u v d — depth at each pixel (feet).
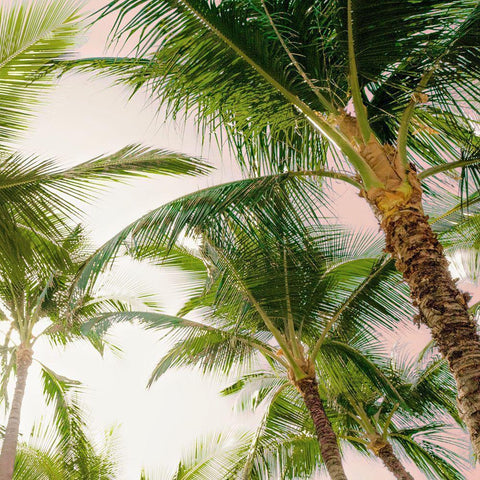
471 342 11.99
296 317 26.99
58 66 20.02
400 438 39.81
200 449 41.57
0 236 22.40
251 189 17.99
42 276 25.58
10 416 35.63
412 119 18.54
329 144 19.76
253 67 15.93
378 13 14.40
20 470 39.29
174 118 16.84
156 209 19.77
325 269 27.40
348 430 39.88
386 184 14.83
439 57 15.16
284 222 18.15
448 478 37.88
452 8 14.38
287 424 35.27
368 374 30.66
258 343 30.89
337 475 23.30
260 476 33.45
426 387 37.17
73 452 40.09
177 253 31.14
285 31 15.35
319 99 16.62
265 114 17.49
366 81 16.80
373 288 27.43
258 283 25.30
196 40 15.39
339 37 15.11
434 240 13.88
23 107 22.71
